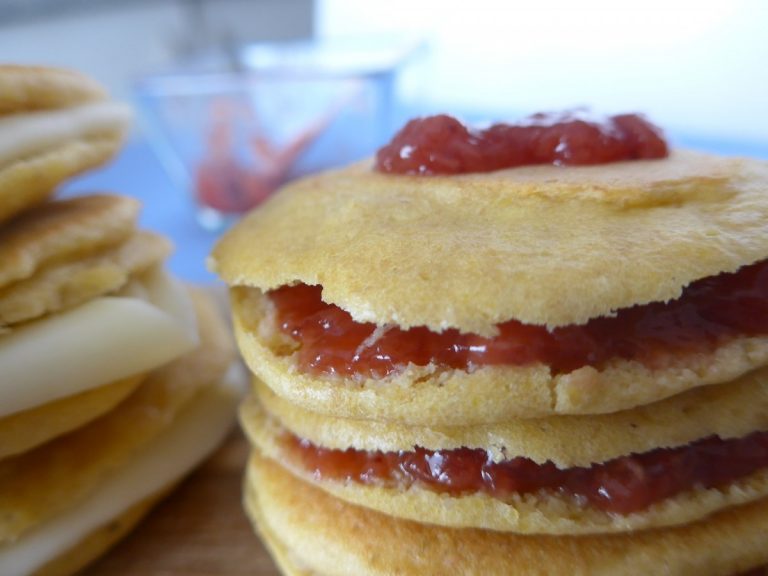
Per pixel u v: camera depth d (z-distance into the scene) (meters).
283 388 0.10
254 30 0.39
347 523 0.11
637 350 0.09
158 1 0.40
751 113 0.27
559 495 0.10
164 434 0.14
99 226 0.12
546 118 0.12
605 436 0.09
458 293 0.09
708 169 0.11
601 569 0.09
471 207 0.10
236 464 0.15
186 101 0.25
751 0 0.26
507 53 0.31
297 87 0.24
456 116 0.12
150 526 0.13
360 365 0.10
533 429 0.10
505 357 0.09
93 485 0.12
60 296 0.12
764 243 0.09
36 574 0.12
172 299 0.14
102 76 0.41
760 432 0.10
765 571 0.10
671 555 0.09
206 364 0.15
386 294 0.09
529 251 0.09
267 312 0.11
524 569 0.10
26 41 0.38
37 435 0.12
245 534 0.13
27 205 0.12
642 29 0.28
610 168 0.11
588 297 0.09
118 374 0.12
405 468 0.10
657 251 0.09
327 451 0.11
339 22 0.37
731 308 0.09
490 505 0.10
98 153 0.13
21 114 0.12
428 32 0.31
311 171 0.25
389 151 0.12
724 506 0.10
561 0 0.29
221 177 0.26
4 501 0.12
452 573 0.10
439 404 0.09
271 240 0.11
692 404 0.10
